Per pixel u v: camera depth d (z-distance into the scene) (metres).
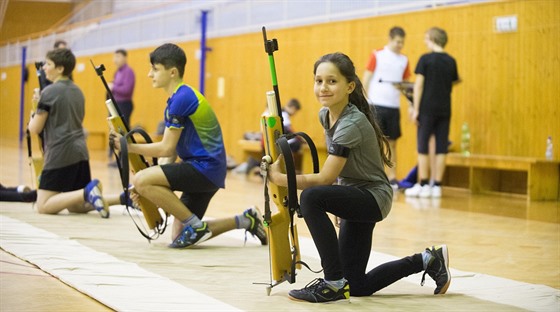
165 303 6.39
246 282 7.59
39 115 12.16
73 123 12.40
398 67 17.88
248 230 10.05
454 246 10.39
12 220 11.34
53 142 12.25
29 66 40.12
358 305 6.71
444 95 17.14
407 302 6.93
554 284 8.10
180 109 9.60
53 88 12.26
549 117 17.14
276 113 7.04
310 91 22.72
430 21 19.58
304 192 6.77
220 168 9.83
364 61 21.17
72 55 12.44
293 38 23.45
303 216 6.79
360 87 6.97
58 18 38.22
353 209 6.77
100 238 10.06
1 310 6.13
